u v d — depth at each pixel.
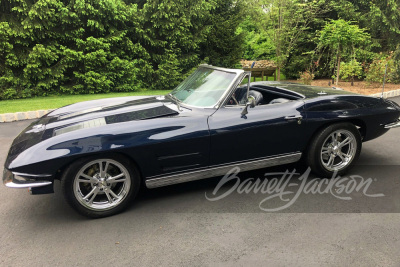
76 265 2.33
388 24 13.26
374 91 10.39
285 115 3.42
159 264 2.33
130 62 11.68
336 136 3.71
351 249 2.44
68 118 3.44
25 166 2.63
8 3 9.83
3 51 9.97
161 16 11.68
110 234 2.73
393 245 2.48
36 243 2.62
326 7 13.16
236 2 13.73
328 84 12.35
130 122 3.06
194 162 3.21
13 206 3.26
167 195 3.43
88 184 3.00
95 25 10.67
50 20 10.23
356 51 12.72
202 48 13.95
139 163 2.97
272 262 2.32
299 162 4.22
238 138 3.27
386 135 5.49
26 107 8.29
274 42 12.46
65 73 11.45
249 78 3.44
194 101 3.52
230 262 2.33
